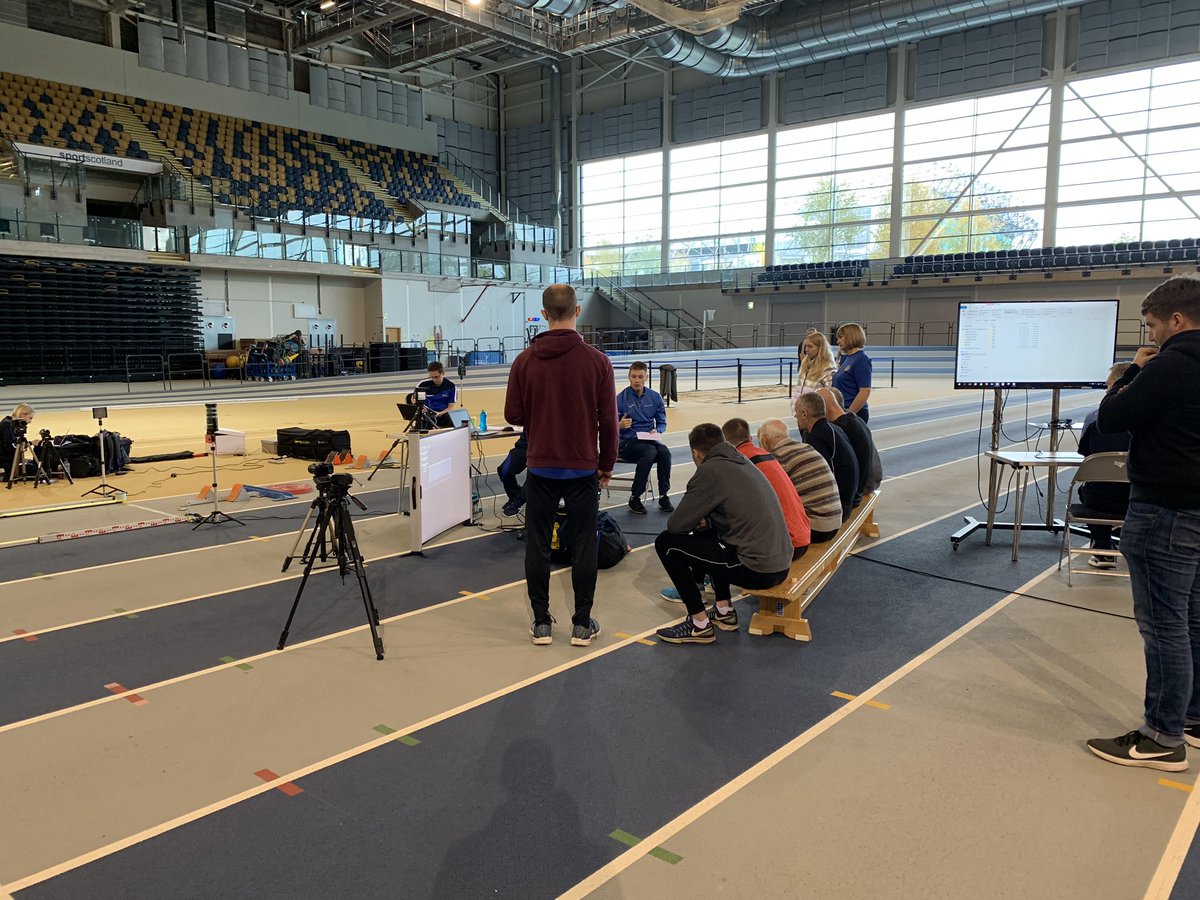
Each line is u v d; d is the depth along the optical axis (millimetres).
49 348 23328
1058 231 29750
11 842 2543
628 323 40062
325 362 26938
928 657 4035
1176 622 2928
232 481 8930
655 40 28203
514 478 6992
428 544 6266
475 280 33562
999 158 30578
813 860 2432
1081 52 28547
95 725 3324
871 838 2543
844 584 5273
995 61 30094
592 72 39969
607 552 5590
